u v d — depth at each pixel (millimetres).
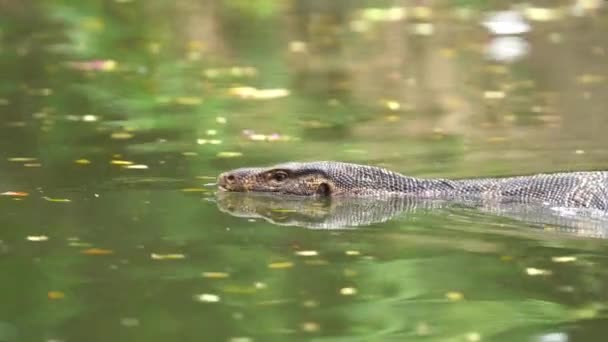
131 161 17562
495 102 22578
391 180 16125
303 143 19047
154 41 29156
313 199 15773
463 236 13906
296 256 12992
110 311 11164
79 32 29844
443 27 30906
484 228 14305
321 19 32250
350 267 12617
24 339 10438
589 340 10539
